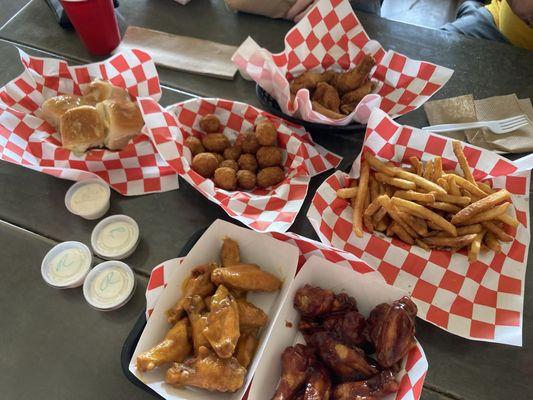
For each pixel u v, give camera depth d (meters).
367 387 0.46
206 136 0.67
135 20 0.90
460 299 0.54
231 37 0.86
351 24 0.73
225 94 0.78
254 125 0.68
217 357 0.48
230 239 0.56
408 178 0.60
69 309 0.57
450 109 0.72
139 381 0.48
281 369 0.50
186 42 0.85
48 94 0.73
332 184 0.61
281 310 0.50
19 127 0.67
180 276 0.54
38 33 0.89
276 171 0.64
